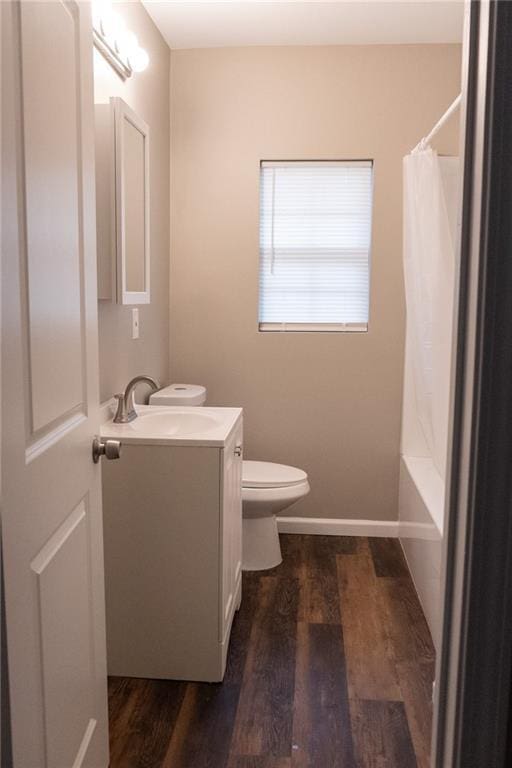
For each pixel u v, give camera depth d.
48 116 1.30
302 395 3.71
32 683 1.25
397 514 3.75
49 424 1.34
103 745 1.79
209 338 3.71
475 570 1.04
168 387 3.42
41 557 1.30
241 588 2.99
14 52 1.12
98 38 2.29
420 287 2.89
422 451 3.60
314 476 3.76
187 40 3.43
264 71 3.53
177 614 2.32
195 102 3.57
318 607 2.90
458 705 1.08
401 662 2.46
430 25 3.23
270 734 2.04
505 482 1.03
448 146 3.48
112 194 2.37
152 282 3.28
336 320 3.72
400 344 3.64
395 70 3.48
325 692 2.27
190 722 2.10
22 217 1.17
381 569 3.31
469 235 1.05
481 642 1.06
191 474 2.26
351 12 3.09
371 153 3.53
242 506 3.15
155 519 2.29
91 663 1.67
